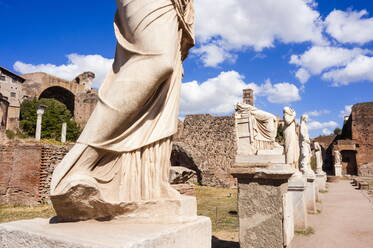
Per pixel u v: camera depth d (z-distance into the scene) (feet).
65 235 4.85
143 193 6.22
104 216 5.96
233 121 94.53
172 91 7.00
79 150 5.76
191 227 5.84
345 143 145.18
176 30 6.61
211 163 93.40
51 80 177.88
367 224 29.94
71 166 5.68
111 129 5.88
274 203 16.02
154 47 6.05
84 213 5.87
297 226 26.94
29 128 126.31
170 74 6.32
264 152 21.68
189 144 99.30
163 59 6.05
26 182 47.60
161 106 6.74
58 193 5.42
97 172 5.97
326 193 63.46
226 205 47.78
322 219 32.99
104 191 5.94
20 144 51.75
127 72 6.10
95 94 174.50
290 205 22.97
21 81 159.63
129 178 6.20
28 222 6.08
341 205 44.45
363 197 55.06
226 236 25.81
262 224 16.20
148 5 6.15
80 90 191.62
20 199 47.16
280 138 136.26
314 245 22.44
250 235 16.42
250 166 17.61
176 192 6.26
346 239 24.12
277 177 15.71
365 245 22.48
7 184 48.03
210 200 55.52
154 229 5.31
